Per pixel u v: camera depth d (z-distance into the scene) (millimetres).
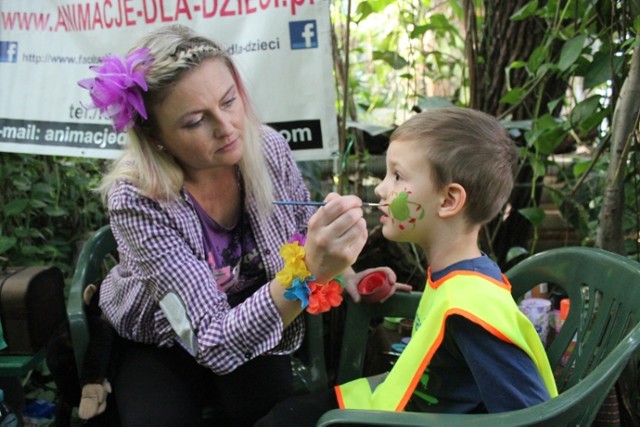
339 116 2115
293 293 1127
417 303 1437
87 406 1374
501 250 2135
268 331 1193
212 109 1209
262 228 1425
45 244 2236
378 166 2170
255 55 1761
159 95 1193
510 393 1018
